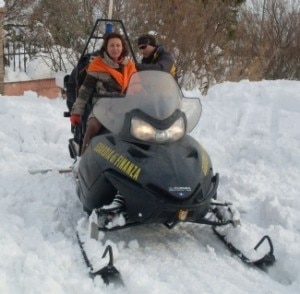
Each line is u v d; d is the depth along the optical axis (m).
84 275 3.64
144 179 3.79
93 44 11.41
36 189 5.26
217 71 13.29
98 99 4.61
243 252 4.12
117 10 12.16
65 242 4.04
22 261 3.68
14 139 7.01
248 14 16.69
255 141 7.04
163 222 3.95
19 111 7.99
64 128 7.43
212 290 3.60
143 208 3.81
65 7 12.33
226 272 3.90
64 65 12.34
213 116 8.15
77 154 5.35
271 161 6.55
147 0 12.48
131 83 4.24
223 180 5.76
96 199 4.18
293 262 3.99
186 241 4.37
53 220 4.57
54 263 3.69
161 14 12.64
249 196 5.51
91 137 4.57
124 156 3.93
